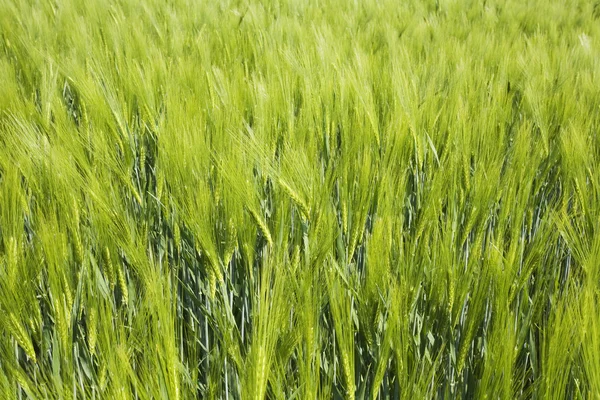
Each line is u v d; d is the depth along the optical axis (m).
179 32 5.49
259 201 2.24
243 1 7.94
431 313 1.86
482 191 2.22
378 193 2.34
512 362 1.54
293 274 1.78
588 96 3.51
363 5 7.99
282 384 1.61
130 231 1.97
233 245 2.02
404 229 2.53
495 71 4.74
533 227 2.76
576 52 5.07
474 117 3.11
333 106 3.13
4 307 1.67
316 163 2.29
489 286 1.90
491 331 1.85
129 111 3.22
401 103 2.99
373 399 1.65
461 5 8.68
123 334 1.58
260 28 5.81
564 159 2.71
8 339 1.66
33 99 3.55
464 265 2.02
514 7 8.68
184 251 2.21
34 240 1.96
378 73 3.86
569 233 2.18
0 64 3.99
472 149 2.81
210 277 1.95
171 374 1.43
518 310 1.94
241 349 1.88
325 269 1.83
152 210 2.47
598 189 2.29
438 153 2.95
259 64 4.45
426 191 2.43
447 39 6.02
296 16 7.04
